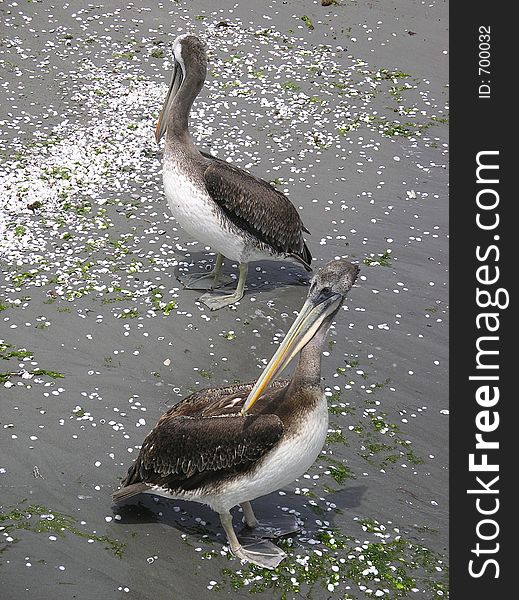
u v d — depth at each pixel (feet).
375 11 73.51
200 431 30.27
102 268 45.96
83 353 40.40
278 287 46.73
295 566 31.42
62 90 60.13
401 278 48.01
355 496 35.01
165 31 67.97
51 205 50.11
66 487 33.42
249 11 71.72
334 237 50.57
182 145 43.47
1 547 30.76
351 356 42.60
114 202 50.93
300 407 30.01
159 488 31.27
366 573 31.53
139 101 59.98
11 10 67.56
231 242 43.91
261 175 54.70
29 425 36.01
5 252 46.26
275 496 34.50
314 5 73.41
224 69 64.59
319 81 64.85
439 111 63.31
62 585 29.68
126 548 31.27
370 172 56.39
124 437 35.96
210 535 32.24
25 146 54.44
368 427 38.63
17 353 39.86
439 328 44.93
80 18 67.97
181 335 42.32
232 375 40.45
